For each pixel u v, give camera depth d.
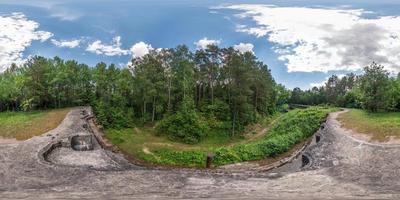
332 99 134.38
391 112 66.25
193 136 68.88
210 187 30.05
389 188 28.52
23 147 44.47
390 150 38.97
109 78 79.25
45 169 35.22
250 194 28.14
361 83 70.81
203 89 82.81
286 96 134.88
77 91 87.62
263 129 81.12
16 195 27.98
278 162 55.03
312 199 26.72
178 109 75.00
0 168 35.50
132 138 67.56
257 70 86.81
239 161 57.00
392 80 72.62
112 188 29.73
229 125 75.56
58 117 69.00
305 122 72.75
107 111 73.19
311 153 43.47
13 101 88.00
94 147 56.75
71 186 30.25
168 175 33.47
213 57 80.56
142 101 78.88
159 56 78.31
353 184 29.83
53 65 86.69
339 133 52.56
